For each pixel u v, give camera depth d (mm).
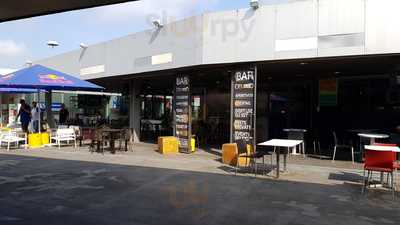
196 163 13203
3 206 7820
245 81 13875
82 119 29062
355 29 11859
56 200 8305
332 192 9078
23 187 9516
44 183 9969
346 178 10711
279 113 20594
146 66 17094
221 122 21906
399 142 13562
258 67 15156
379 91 17422
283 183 10016
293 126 20047
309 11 12414
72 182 10094
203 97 24188
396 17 11477
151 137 24047
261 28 13102
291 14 12656
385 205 8008
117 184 9852
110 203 8047
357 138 16484
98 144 16516
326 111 18844
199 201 8203
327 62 13656
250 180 10367
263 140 20500
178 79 16469
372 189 9414
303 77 18969
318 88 19047
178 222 6793
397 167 8859
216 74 17516
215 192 9008
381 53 11641
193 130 19891
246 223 6762
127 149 17281
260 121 20766
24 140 18188
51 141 19172
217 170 11844
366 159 9000
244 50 13391
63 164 12969
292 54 12680
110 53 19609
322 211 7527
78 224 6664
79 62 22312
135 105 21781
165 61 16000
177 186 9633
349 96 18219
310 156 15156
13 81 16219
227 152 13039
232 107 14133
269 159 14242
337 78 18500
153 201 8211
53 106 31391
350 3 11883
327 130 18781
